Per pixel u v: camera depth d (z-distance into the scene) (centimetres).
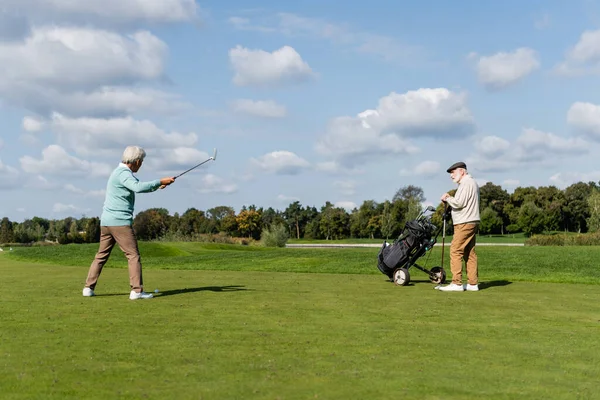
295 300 824
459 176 984
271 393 385
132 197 867
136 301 811
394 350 514
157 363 461
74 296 870
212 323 638
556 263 1366
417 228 1045
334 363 466
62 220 9425
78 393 382
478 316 699
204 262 1753
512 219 11569
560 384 414
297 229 13425
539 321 668
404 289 978
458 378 426
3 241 8706
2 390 387
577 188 11988
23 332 583
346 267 1469
